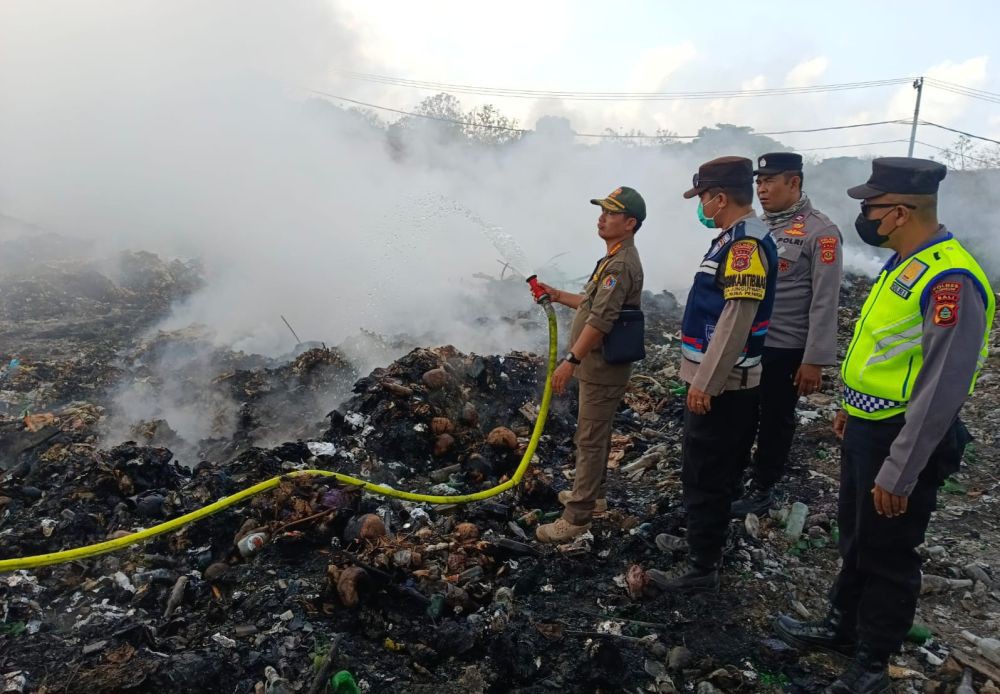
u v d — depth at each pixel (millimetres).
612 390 3080
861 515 2291
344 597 2732
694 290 2744
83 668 2449
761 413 3572
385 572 2879
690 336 2768
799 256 3385
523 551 3223
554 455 4523
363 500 3521
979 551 3496
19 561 2691
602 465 3209
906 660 2680
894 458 2090
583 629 2732
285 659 2514
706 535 2844
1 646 2545
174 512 3414
